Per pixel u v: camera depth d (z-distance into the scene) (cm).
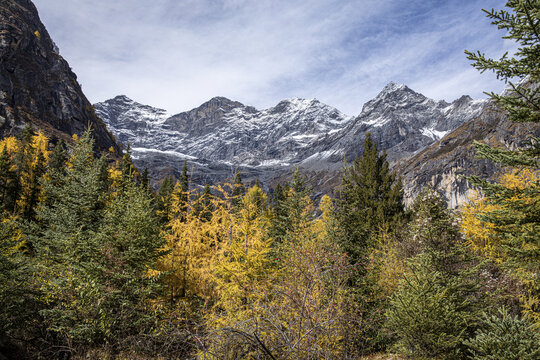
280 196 4153
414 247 1492
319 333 609
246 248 1222
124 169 2986
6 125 7681
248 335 494
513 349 627
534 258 634
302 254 909
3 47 9881
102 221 1633
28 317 980
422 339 902
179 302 1250
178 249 1553
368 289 1338
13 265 985
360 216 2162
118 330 947
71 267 1102
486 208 1429
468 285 994
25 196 3020
